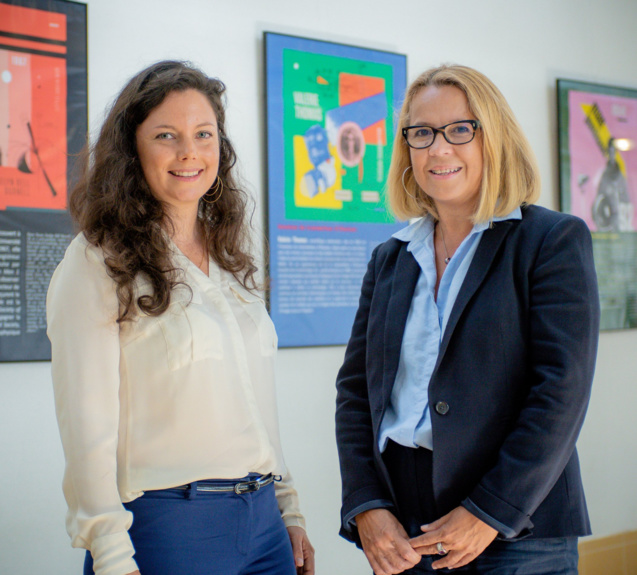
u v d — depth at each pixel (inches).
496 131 57.9
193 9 104.0
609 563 132.4
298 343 109.3
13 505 90.1
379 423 59.7
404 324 60.9
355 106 114.9
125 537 48.3
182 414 52.2
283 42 109.1
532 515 54.1
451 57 126.3
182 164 56.5
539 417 51.2
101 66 97.3
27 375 92.0
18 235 90.9
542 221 56.7
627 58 145.4
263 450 56.3
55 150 93.0
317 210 111.3
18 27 91.4
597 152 137.1
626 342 139.1
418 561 54.9
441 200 60.1
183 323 53.4
